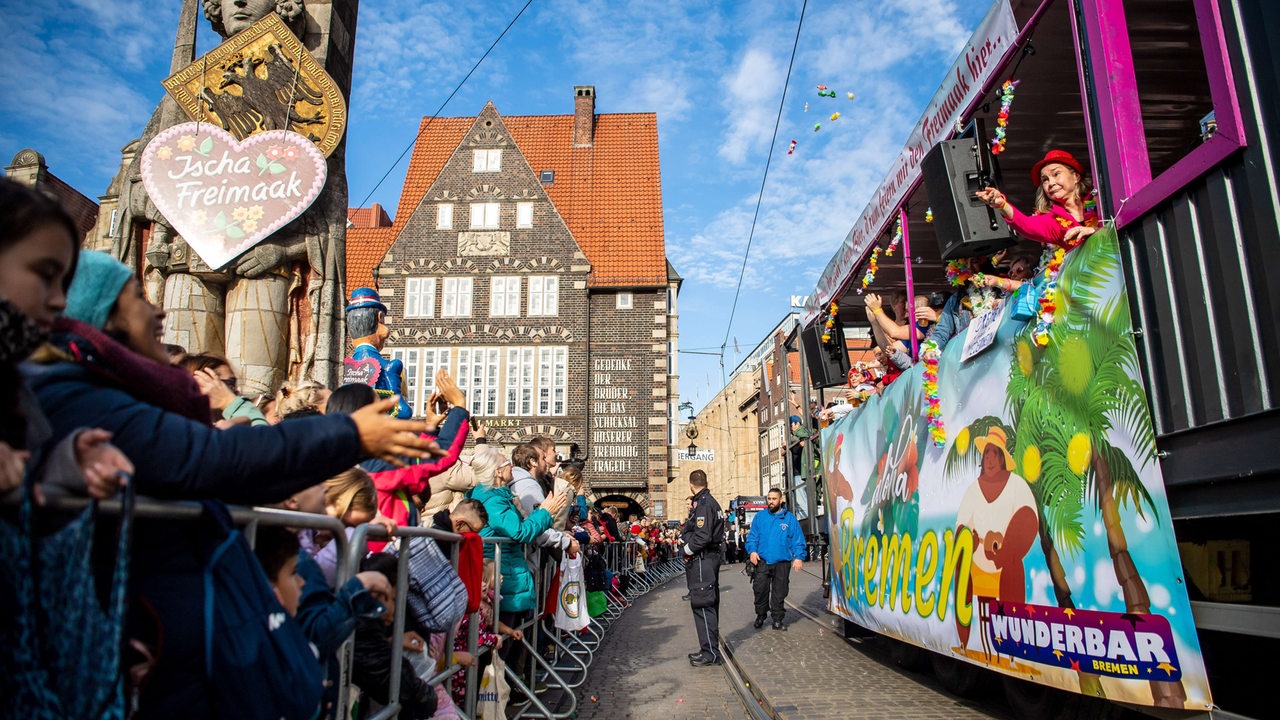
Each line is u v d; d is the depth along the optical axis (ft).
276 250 25.98
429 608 12.76
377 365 18.95
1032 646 14.60
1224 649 11.58
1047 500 13.97
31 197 5.01
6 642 4.31
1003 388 15.76
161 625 5.45
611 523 50.01
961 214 16.47
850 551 27.86
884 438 24.02
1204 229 10.46
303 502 9.67
